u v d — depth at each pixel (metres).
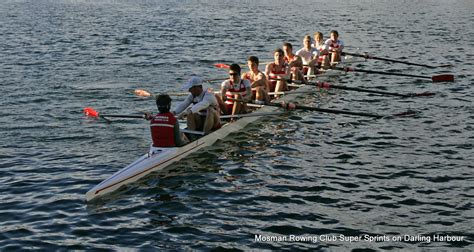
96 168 12.93
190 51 32.75
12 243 9.36
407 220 10.34
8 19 50.12
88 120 16.98
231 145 14.63
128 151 14.17
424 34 41.69
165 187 11.80
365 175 12.61
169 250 9.19
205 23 49.31
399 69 27.80
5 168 12.84
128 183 11.91
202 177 12.37
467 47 34.84
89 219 10.28
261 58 30.83
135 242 9.45
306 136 15.58
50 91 21.12
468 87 22.62
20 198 11.20
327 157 13.83
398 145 14.79
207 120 14.35
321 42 25.08
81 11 60.12
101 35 39.75
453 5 72.50
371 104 19.62
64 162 13.30
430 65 28.67
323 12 62.34
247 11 63.22
